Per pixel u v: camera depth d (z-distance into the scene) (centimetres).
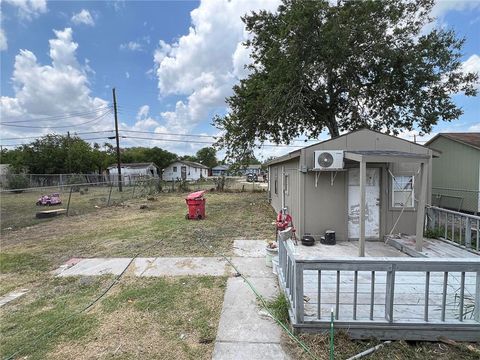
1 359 283
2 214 1284
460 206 1201
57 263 593
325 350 279
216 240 751
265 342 297
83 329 334
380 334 293
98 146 5450
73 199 1859
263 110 1455
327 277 430
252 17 1617
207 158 7419
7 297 432
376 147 676
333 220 695
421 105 1418
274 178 1365
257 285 445
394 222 692
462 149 1215
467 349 275
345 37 1271
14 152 4078
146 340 309
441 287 388
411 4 1372
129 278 492
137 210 1362
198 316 356
